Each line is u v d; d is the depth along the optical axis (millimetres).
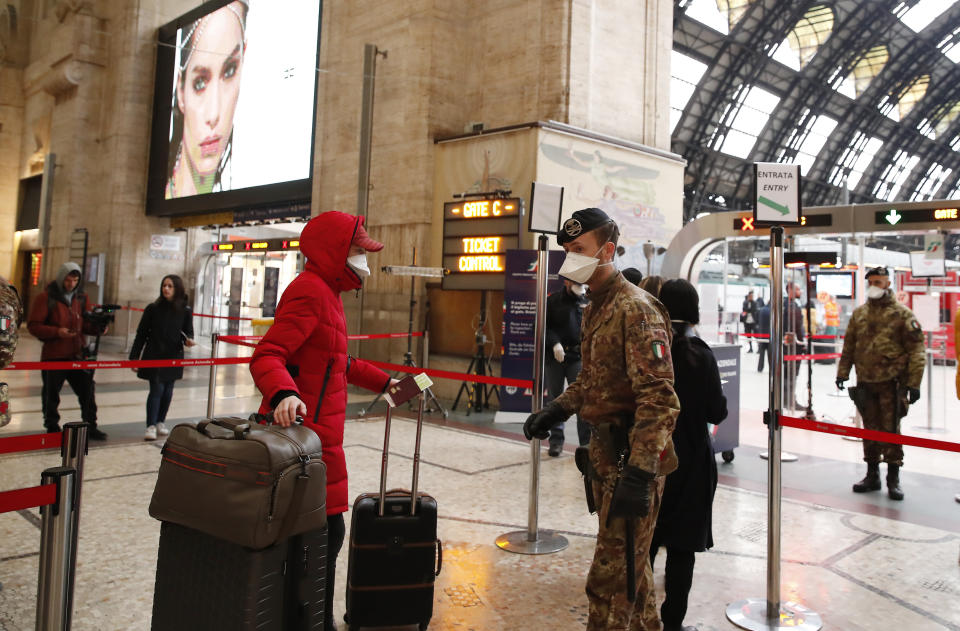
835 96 27828
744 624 2869
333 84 11867
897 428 5117
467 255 9219
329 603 2551
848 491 5293
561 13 9547
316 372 2420
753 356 17906
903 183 34438
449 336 9922
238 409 8336
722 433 6109
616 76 10305
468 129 10008
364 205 10586
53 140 21609
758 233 6887
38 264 23391
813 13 23469
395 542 2648
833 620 2963
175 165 18062
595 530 4086
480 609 2965
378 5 10977
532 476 3814
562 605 3021
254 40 15164
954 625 2934
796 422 3025
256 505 1892
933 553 3842
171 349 6379
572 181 9203
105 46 20469
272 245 14656
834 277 9789
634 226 10047
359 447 6270
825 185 31297
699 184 26891
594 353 2250
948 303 9078
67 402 8531
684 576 2725
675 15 21094
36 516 3998
